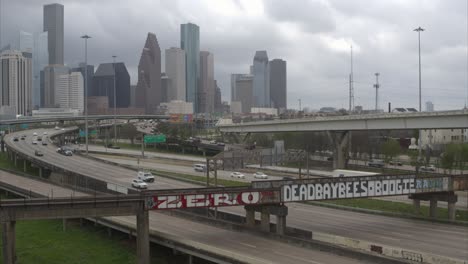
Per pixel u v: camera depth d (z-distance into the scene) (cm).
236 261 5888
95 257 7262
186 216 8856
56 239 8269
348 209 10025
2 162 18812
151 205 6744
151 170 16250
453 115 11581
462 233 7881
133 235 7794
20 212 6225
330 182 8044
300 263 5819
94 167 16012
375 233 7875
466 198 11444
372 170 16125
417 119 12669
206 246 6362
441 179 8981
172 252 7112
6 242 6175
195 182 13425
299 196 7756
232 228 7856
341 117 15300
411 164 17462
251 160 10400
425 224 8638
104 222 8438
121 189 10281
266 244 6838
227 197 7262
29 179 14225
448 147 17262
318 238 7444
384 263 5672
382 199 11225
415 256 6194
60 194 11356
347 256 6081
